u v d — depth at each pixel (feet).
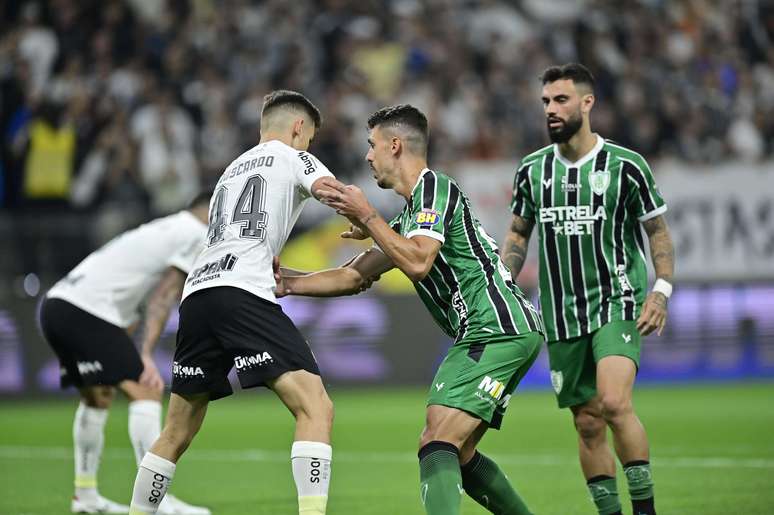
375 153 62.08
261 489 90.74
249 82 215.72
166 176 200.23
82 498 80.84
